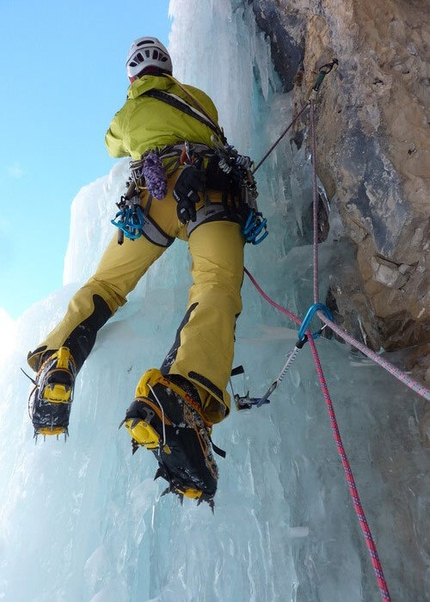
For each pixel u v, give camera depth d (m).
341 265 2.82
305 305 2.94
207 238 2.08
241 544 1.88
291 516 1.97
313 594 1.79
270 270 2.98
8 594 2.09
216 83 3.79
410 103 2.36
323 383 1.63
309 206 3.22
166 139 2.27
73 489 2.25
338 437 1.49
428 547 1.86
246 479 2.06
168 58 2.52
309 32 3.10
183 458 1.50
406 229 2.30
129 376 2.40
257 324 2.74
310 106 2.81
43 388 1.88
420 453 2.09
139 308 2.75
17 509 2.27
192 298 1.95
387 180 2.37
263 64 3.72
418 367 2.36
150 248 2.31
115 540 2.01
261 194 3.34
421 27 2.41
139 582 1.93
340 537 1.91
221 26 3.90
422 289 2.37
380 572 1.21
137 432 1.50
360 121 2.52
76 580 2.01
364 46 2.53
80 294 2.27
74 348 2.08
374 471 2.07
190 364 1.62
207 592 1.81
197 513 1.95
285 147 3.39
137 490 2.09
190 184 2.06
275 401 2.27
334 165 2.69
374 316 2.62
